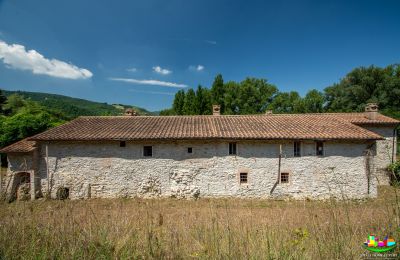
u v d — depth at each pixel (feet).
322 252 11.63
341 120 58.54
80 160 49.21
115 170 49.39
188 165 49.39
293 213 33.19
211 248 12.67
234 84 136.36
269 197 48.42
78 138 47.50
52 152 49.08
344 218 19.89
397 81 108.37
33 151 47.39
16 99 139.54
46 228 13.88
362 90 115.24
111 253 11.30
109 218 18.35
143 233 14.92
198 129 52.11
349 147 48.96
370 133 49.29
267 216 31.73
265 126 53.62
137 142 49.42
